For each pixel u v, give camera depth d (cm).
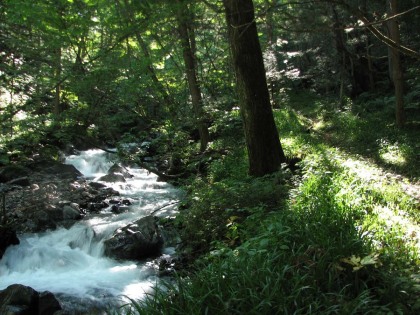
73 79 873
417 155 1043
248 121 909
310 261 456
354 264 431
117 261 788
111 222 962
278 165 919
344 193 683
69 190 1184
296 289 409
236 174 998
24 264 773
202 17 812
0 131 938
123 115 1083
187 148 1315
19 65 936
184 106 1384
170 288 467
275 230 548
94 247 841
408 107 1652
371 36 2253
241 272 448
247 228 657
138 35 868
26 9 712
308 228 536
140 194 1202
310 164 894
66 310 604
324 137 1464
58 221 973
